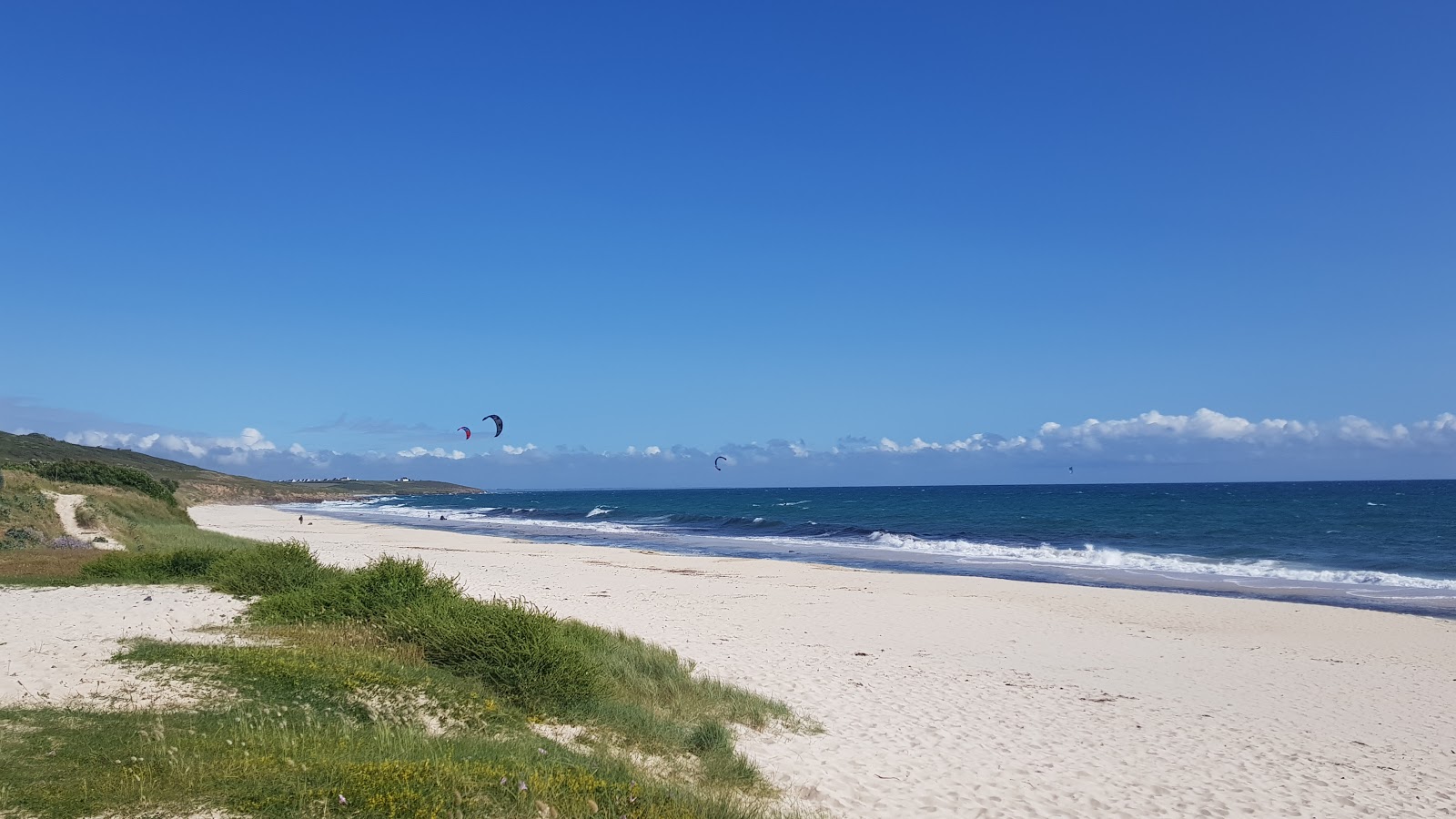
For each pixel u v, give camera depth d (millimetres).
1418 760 10602
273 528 58625
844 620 20078
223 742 6504
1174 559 38312
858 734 10273
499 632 10188
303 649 10203
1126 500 116125
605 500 159250
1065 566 36562
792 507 105000
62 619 12078
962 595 25141
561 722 9094
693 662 13570
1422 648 18141
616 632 15172
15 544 23734
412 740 7039
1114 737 10938
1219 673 15383
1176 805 8539
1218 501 105000
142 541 28547
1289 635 19469
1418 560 38219
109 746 6270
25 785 5309
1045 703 12570
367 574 14180
